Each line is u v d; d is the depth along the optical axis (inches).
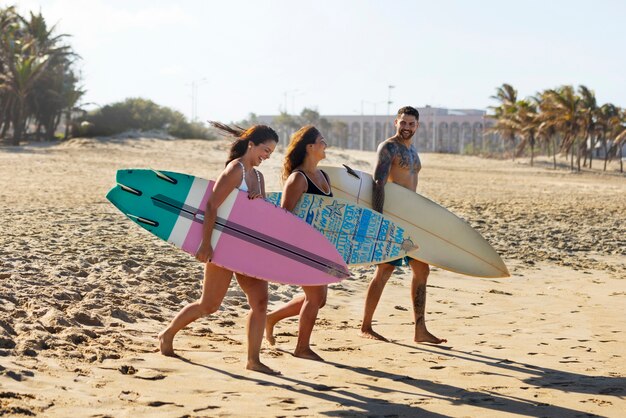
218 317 279.4
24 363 189.9
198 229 204.2
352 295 350.0
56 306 256.8
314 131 225.8
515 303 351.3
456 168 2488.9
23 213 573.3
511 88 3779.5
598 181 1930.4
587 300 366.0
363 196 258.1
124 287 309.0
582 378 216.5
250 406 173.5
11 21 2593.5
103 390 177.5
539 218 761.6
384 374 213.0
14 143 2186.3
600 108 2827.3
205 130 2753.4
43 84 2493.8
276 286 349.4
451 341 264.8
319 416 168.7
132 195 206.2
